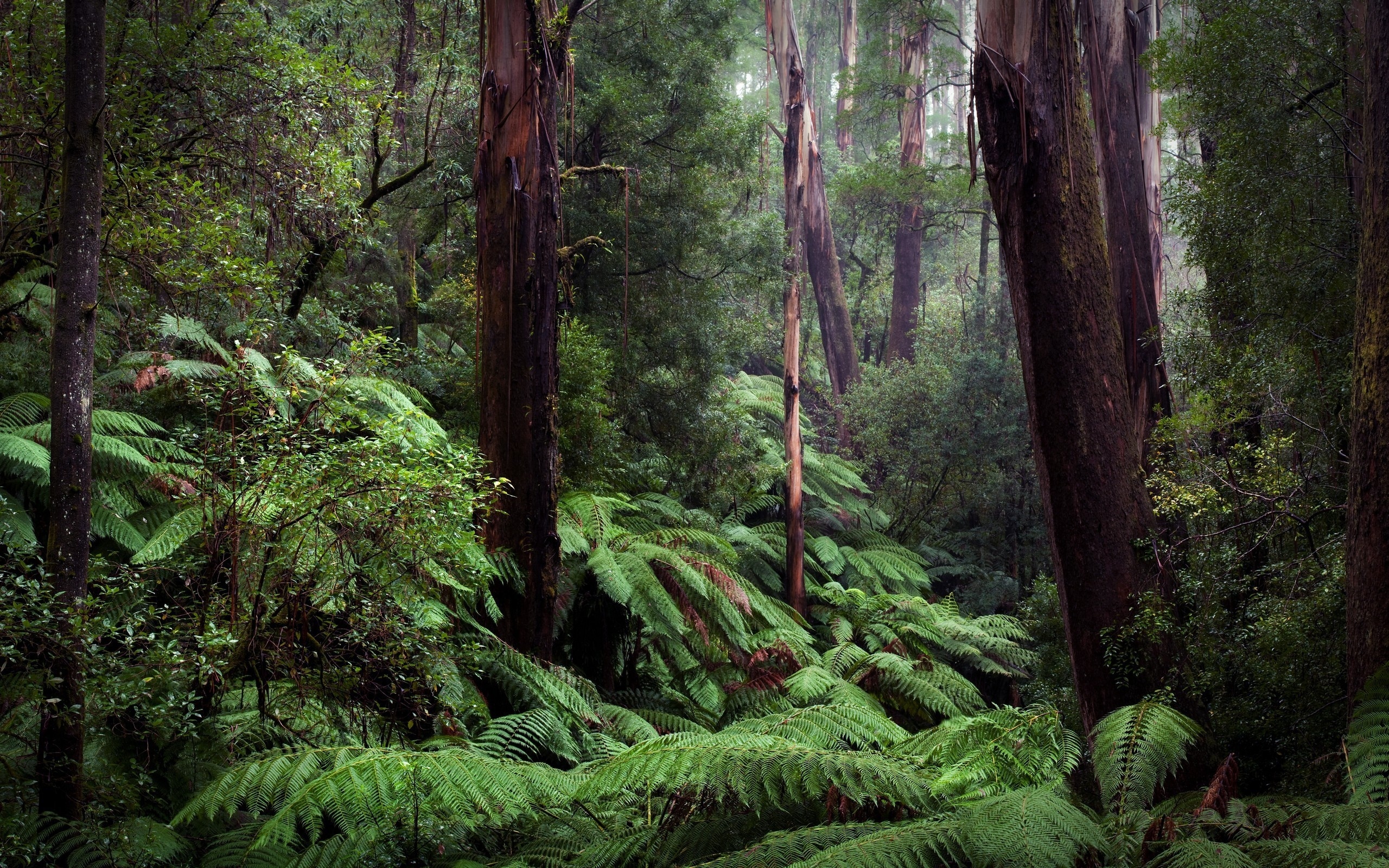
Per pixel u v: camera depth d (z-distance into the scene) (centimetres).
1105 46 1037
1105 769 312
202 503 371
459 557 436
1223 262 691
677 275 1143
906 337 2041
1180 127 948
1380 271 387
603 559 634
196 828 342
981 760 333
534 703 498
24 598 287
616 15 1103
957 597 1420
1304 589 536
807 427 1745
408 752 324
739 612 707
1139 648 521
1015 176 546
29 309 570
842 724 463
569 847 325
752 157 1176
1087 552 536
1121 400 547
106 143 471
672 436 1113
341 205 621
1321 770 427
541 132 601
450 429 828
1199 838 229
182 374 548
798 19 3031
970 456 1429
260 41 588
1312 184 648
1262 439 663
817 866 219
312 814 318
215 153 582
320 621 378
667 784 295
